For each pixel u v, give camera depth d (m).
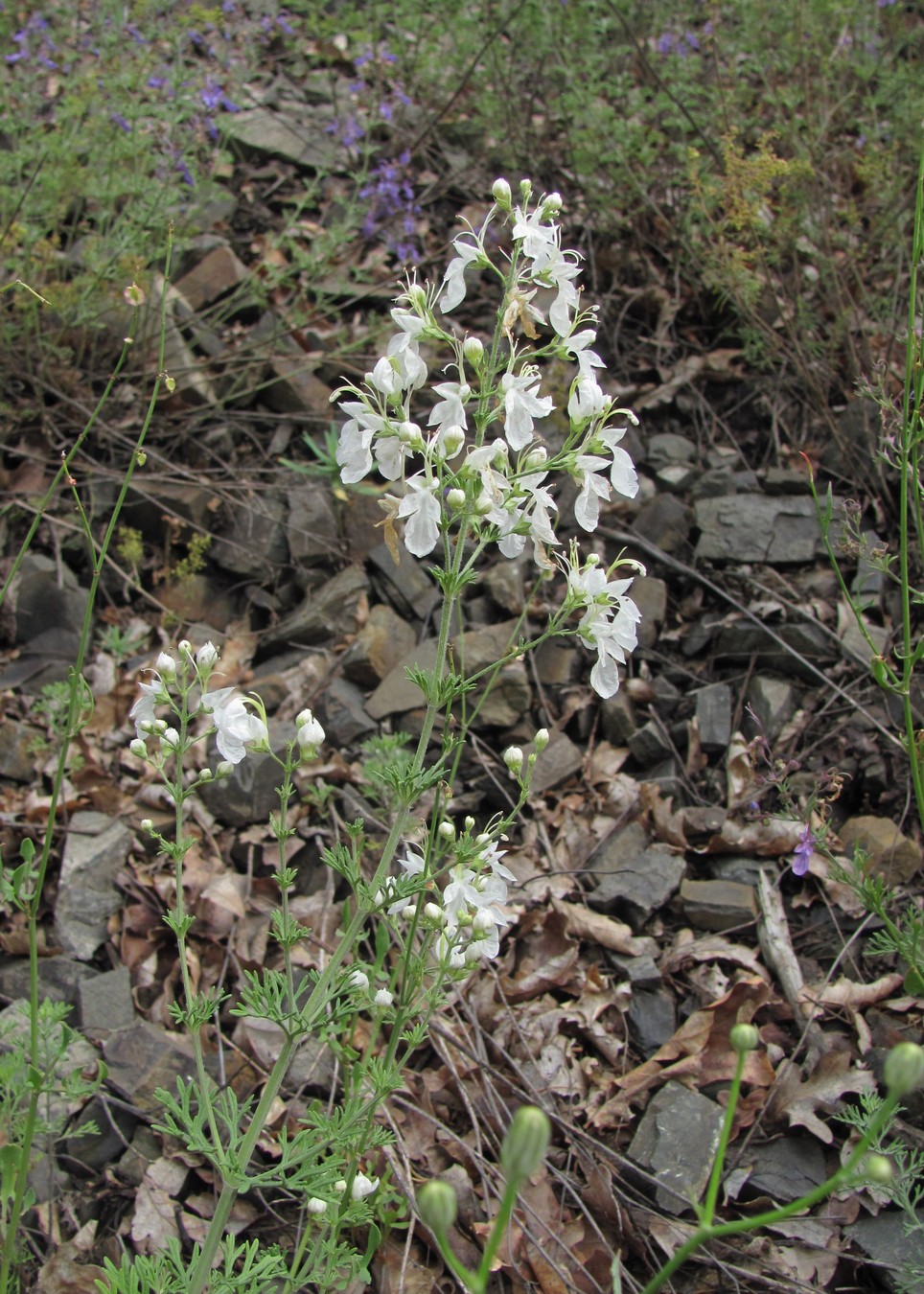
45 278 0.50
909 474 0.32
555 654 0.44
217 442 0.50
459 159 0.61
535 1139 0.13
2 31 0.55
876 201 0.55
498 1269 0.29
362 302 0.56
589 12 0.59
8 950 0.35
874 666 0.29
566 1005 0.34
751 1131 0.31
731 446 0.51
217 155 0.52
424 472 0.23
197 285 0.54
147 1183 0.30
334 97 0.61
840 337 0.49
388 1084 0.24
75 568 0.47
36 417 0.48
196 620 0.46
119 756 0.41
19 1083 0.27
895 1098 0.14
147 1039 0.32
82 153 0.53
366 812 0.39
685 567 0.46
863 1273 0.29
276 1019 0.22
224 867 0.38
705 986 0.34
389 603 0.46
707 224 0.51
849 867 0.37
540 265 0.24
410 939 0.25
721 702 0.42
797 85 0.56
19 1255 0.27
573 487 0.47
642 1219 0.29
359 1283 0.28
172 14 0.59
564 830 0.39
